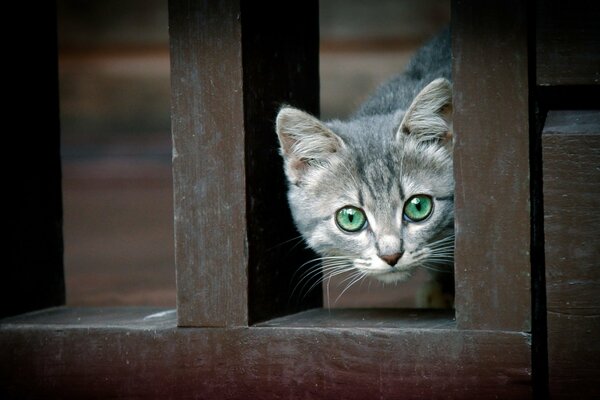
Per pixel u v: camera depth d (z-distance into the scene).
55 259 5.81
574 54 4.19
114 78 14.78
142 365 4.70
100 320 5.02
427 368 4.34
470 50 4.22
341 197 5.64
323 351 4.48
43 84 5.71
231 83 4.59
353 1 13.61
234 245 4.60
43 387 4.85
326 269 5.89
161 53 14.64
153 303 7.36
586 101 4.61
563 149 4.10
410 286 8.14
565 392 4.16
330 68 13.73
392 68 13.61
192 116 4.62
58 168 5.89
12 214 5.36
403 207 5.58
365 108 6.65
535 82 4.27
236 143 4.59
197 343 4.64
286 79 5.39
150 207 13.28
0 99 5.25
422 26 13.50
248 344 4.57
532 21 4.30
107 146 15.11
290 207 5.66
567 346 4.14
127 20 14.21
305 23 5.75
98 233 11.38
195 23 4.59
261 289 4.81
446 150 5.69
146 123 14.97
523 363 4.22
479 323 4.28
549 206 4.13
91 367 4.78
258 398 4.57
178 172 4.65
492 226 4.24
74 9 14.28
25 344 4.86
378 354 4.40
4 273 5.25
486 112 4.22
